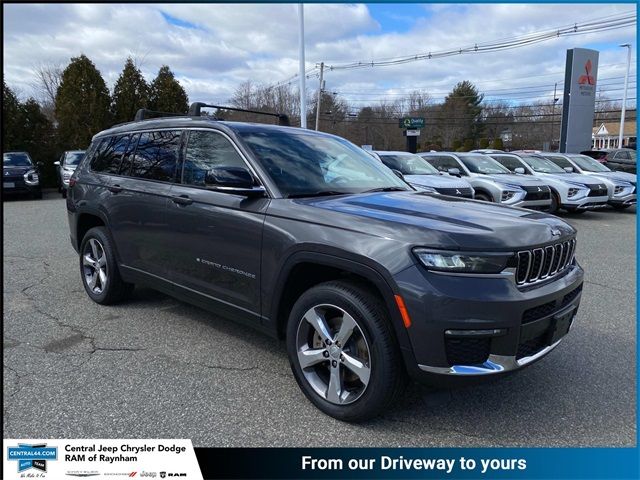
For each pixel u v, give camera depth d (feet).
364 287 9.47
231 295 11.80
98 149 17.30
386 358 8.98
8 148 77.77
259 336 14.14
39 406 10.28
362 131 223.51
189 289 13.01
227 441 9.29
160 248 13.74
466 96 254.06
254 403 10.52
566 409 10.48
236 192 11.09
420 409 10.42
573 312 10.48
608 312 16.72
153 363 12.34
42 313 15.92
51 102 122.31
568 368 12.39
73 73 85.92
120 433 9.46
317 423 9.83
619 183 45.19
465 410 10.41
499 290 8.63
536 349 9.55
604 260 25.18
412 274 8.64
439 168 42.91
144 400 10.57
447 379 8.71
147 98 93.50
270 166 11.64
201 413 10.12
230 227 11.52
